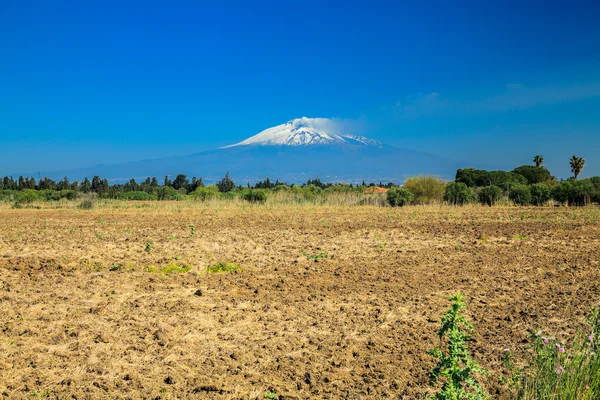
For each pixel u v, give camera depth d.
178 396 5.14
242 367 5.82
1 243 14.06
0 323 7.03
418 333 6.93
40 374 5.51
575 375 4.52
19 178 69.56
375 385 5.38
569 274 10.52
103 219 21.91
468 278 10.20
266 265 11.46
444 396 4.38
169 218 22.45
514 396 5.01
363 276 10.43
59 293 8.65
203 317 7.52
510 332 6.84
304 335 6.85
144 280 9.78
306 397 5.16
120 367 5.75
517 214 24.06
